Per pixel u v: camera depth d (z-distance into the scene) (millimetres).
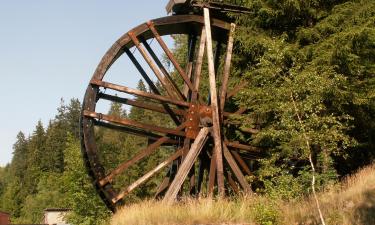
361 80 13500
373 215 10039
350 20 12930
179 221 11320
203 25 14773
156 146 14203
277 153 11820
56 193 53625
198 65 14445
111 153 43031
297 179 11648
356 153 15430
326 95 11914
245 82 14648
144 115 48156
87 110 13688
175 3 14641
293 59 10898
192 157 13539
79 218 21797
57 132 70188
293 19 13961
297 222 10695
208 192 13617
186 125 14172
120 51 14258
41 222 52719
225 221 11117
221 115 14414
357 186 11727
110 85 13836
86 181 21875
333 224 10164
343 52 12359
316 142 9859
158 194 14484
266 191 12172
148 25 14336
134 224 11578
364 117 13938
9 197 63812
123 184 35906
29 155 72938
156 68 14180
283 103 9984
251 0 14086
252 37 14008
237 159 14750
